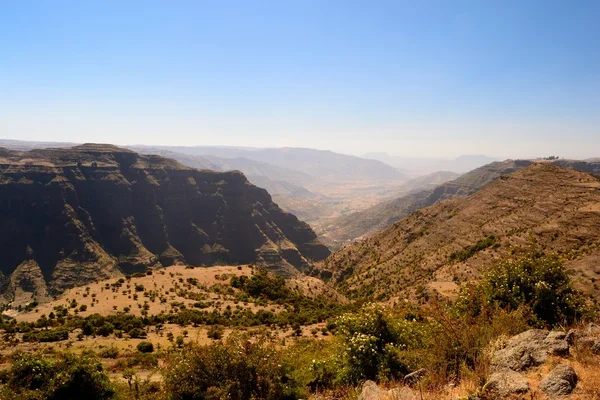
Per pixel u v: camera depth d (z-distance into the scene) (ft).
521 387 17.34
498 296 36.19
